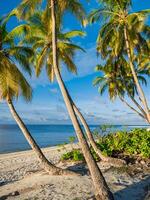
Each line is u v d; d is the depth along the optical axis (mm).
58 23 16250
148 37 28688
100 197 12984
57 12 15812
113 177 16891
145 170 18625
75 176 17438
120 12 27172
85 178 16812
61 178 17094
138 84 27734
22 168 25828
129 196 14148
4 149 51625
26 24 18891
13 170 25188
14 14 17547
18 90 18484
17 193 15602
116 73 36812
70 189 14953
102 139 23906
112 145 22578
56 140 74562
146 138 22109
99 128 24500
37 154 18219
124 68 36938
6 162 30719
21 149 51531
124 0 26719
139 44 29000
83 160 21484
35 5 15539
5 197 15141
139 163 20297
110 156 21391
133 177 17047
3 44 19438
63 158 22547
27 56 19375
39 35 21500
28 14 15766
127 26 26969
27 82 19203
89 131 21047
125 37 27359
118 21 27234
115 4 26938
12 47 19172
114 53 30125
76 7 15875
